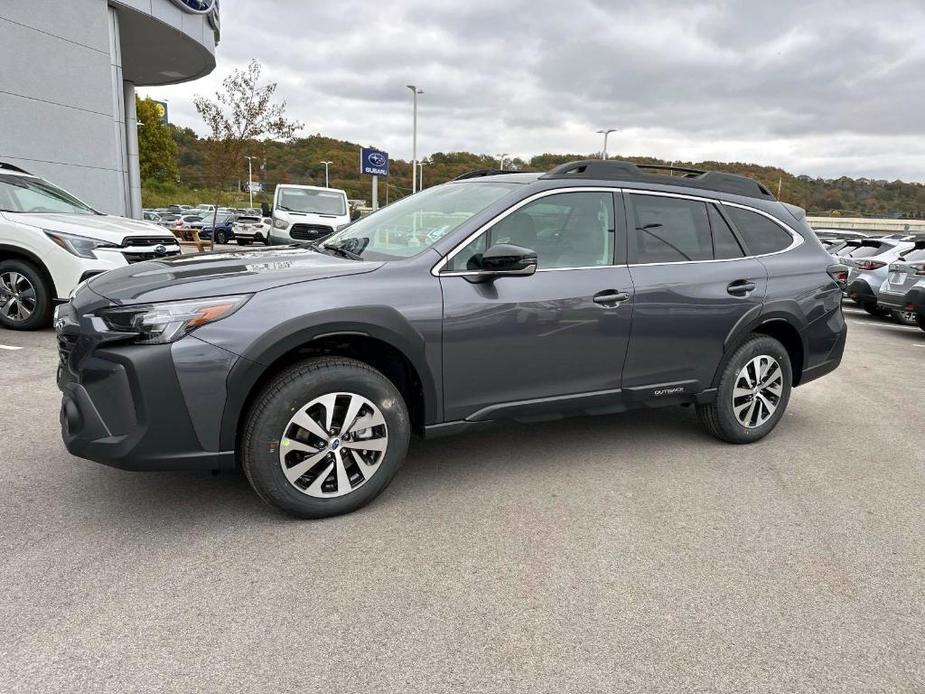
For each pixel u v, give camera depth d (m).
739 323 4.11
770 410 4.42
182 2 14.76
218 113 19.08
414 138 34.59
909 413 5.41
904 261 9.95
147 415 2.71
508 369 3.43
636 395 3.88
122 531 2.96
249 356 2.79
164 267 3.25
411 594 2.56
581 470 3.87
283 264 3.27
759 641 2.35
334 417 3.06
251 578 2.62
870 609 2.56
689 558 2.90
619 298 3.65
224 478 3.56
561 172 3.70
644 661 2.22
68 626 2.28
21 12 11.23
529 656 2.22
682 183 4.12
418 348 3.14
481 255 3.30
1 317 6.93
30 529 2.94
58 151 12.11
